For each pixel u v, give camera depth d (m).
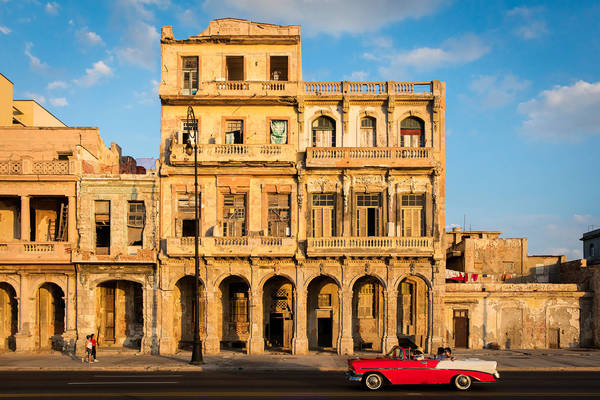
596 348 38.44
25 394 20.92
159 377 26.16
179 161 36.09
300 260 35.25
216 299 35.50
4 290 37.38
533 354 35.25
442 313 35.38
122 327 38.12
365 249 35.00
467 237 49.31
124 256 35.19
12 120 49.66
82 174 36.56
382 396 20.56
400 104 37.69
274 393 21.16
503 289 39.19
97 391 21.64
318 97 37.25
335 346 37.62
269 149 36.31
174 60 38.19
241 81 37.28
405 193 36.75
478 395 20.88
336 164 36.06
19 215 38.25
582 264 41.38
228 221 36.91
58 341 36.75
